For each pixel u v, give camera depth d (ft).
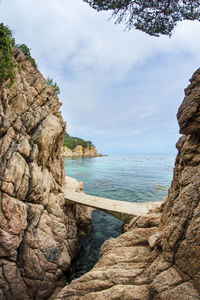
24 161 37.35
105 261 18.86
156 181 129.59
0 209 30.27
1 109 34.71
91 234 55.31
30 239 33.22
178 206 15.92
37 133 43.68
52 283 33.32
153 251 18.37
